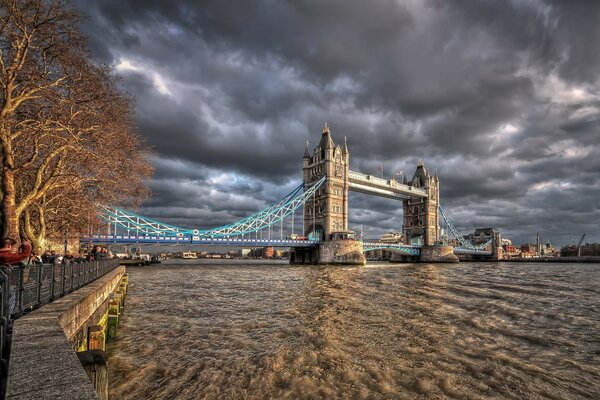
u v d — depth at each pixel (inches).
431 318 960.3
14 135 852.0
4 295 304.2
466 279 2303.2
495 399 477.4
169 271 3462.1
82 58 978.7
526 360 629.6
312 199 6028.5
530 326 886.4
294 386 510.0
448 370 575.5
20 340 251.8
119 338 777.6
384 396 480.4
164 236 4104.3
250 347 698.2
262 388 503.5
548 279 2434.8
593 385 526.9
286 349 680.4
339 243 4970.5
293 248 5984.3
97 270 999.6
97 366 270.7
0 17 849.5
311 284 1940.2
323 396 478.6
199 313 1069.8
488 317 985.5
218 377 543.8
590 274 3198.8
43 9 893.2
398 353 657.6
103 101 1041.5
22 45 868.6
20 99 861.2
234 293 1567.4
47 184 956.0
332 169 5757.9
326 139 5940.0
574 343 738.2
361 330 825.5
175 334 807.7
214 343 729.6
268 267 4404.5
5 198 812.0
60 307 441.7
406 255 7741.1
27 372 176.7
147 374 557.3
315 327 858.1
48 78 963.3
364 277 2460.6
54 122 902.4
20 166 893.2
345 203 5885.8
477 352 668.1
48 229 1486.2
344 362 608.4
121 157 1099.3
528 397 485.7
